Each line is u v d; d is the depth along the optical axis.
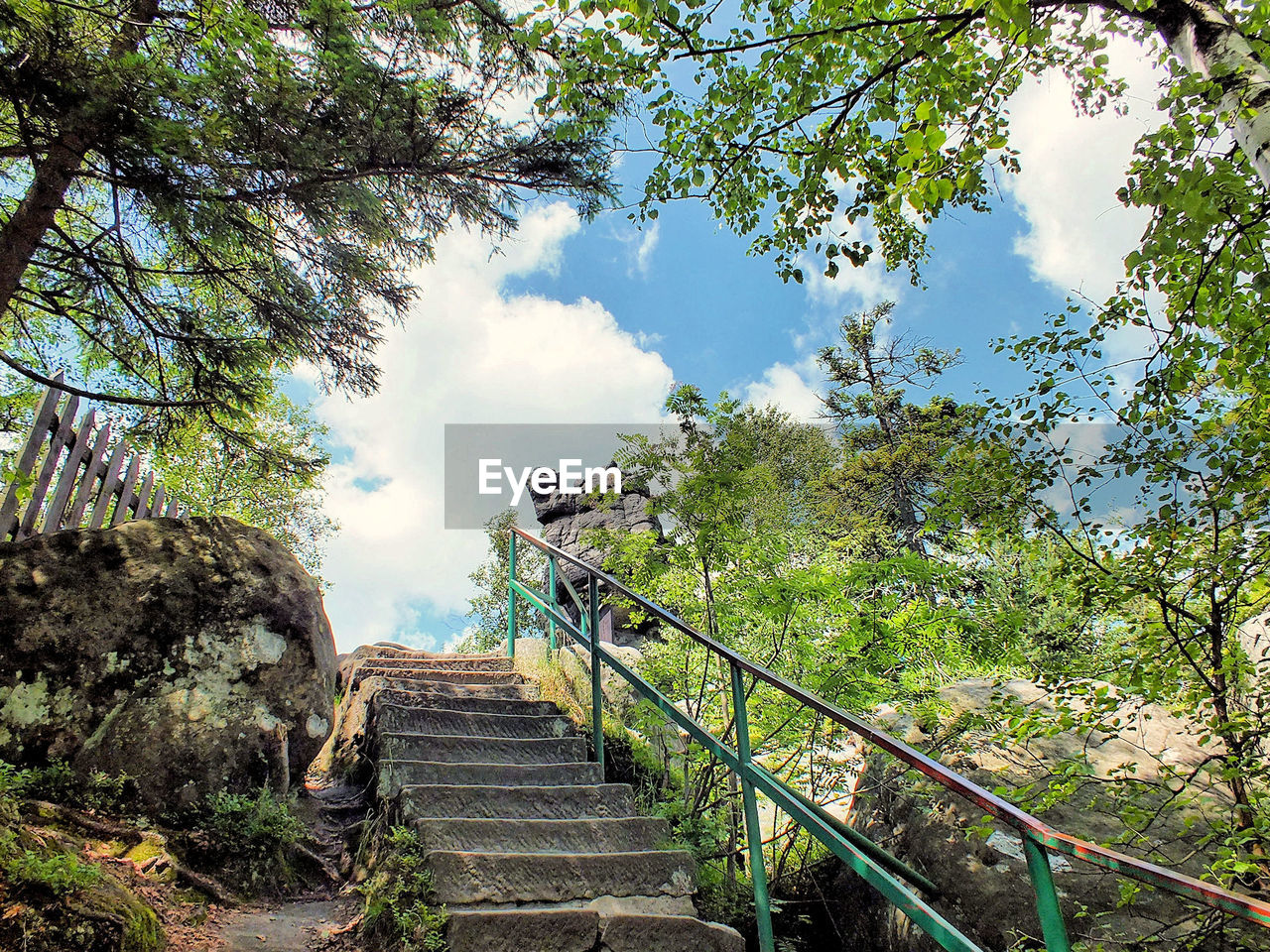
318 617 4.39
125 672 3.50
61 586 3.54
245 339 4.70
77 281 4.56
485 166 5.48
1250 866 2.67
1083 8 3.32
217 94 3.56
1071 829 3.73
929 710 4.19
